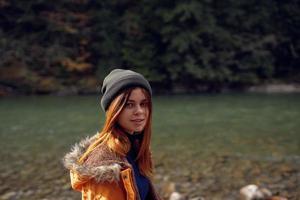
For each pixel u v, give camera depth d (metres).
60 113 17.92
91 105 21.11
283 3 35.19
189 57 30.42
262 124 14.41
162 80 30.97
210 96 26.50
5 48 29.66
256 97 25.36
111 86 1.65
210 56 30.81
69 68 30.38
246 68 32.09
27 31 32.03
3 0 31.27
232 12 33.03
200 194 6.76
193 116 16.75
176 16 30.50
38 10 32.25
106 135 1.65
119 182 1.54
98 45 31.94
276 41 33.84
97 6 33.56
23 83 28.33
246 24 33.62
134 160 1.72
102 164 1.56
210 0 31.05
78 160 1.65
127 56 31.30
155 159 9.27
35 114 17.64
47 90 28.48
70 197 6.74
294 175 7.85
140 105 1.67
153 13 31.69
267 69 32.72
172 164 8.80
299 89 31.08
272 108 19.31
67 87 29.22
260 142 11.20
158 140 11.61
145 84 1.67
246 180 7.54
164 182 7.48
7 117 16.75
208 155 9.65
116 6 33.47
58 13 32.34
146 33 31.95
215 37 32.03
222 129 13.45
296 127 13.67
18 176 8.02
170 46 30.66
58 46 31.25
